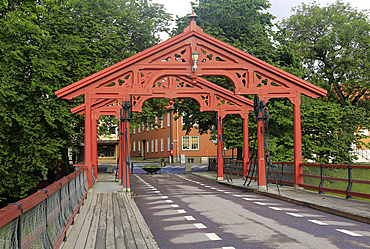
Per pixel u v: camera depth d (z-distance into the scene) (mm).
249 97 24891
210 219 9484
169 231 8062
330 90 35250
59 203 6312
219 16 28484
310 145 27750
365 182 11641
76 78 23375
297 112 16203
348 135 31000
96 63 24656
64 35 23469
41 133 21891
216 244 6766
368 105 34375
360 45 33531
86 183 14867
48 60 21188
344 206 10633
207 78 26734
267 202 12867
